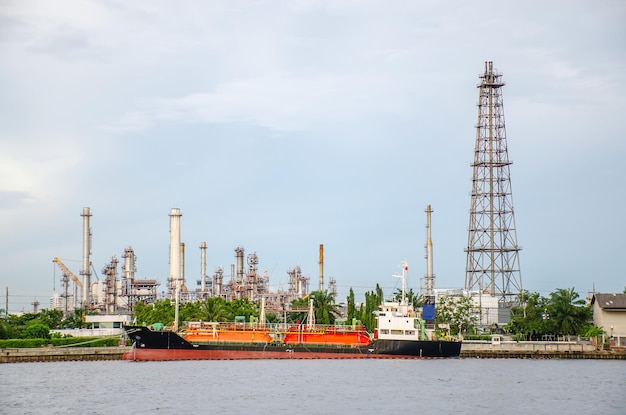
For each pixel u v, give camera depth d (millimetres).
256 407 156000
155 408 154375
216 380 197875
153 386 185625
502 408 157625
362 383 193125
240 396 169625
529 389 184125
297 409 154125
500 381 199750
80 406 156750
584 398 170750
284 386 186375
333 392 176500
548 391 180875
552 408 157875
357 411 152625
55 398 166875
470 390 181750
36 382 193375
